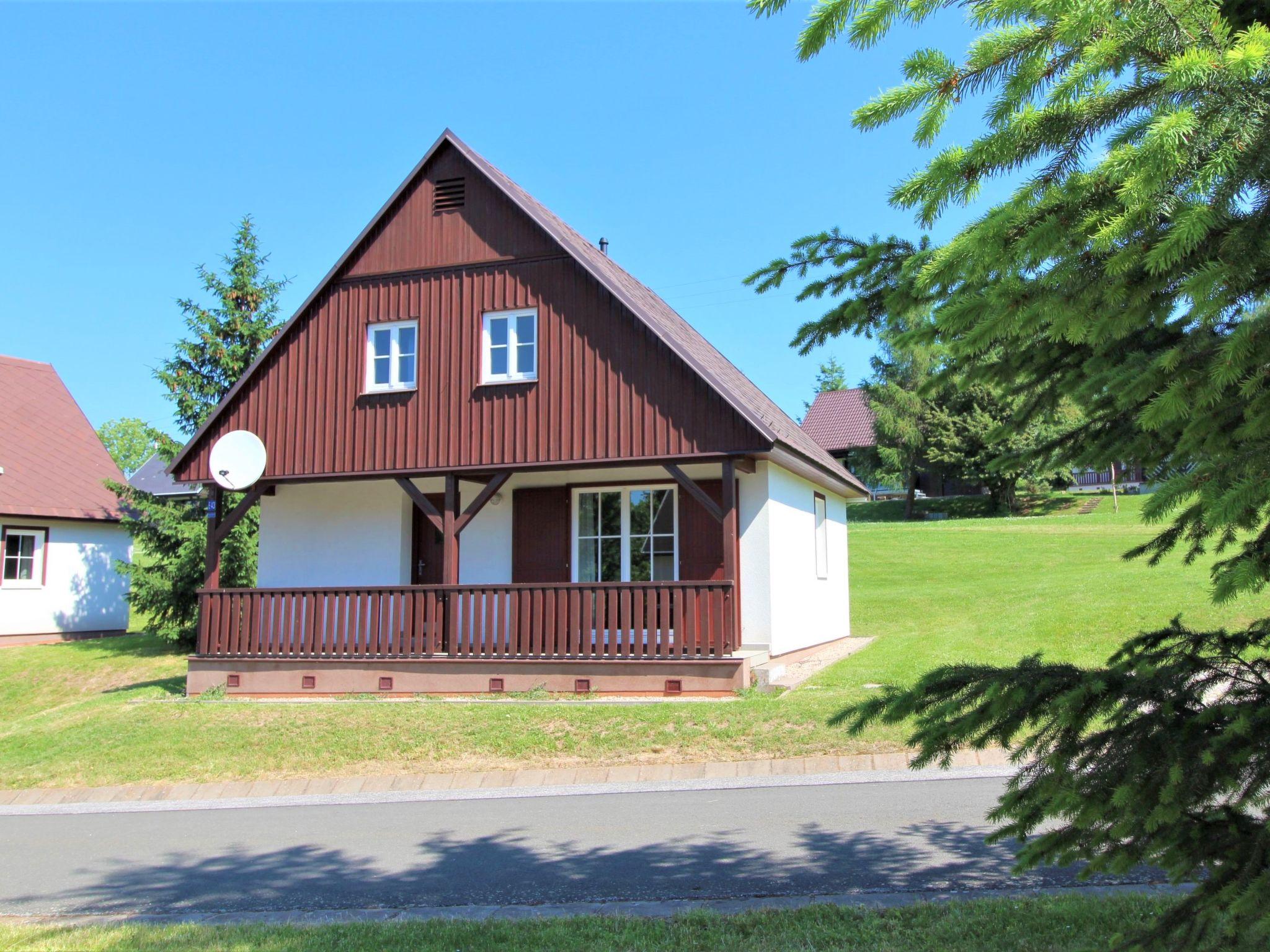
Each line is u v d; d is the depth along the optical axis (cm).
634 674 1296
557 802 934
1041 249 264
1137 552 398
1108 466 444
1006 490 4462
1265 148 234
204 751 1176
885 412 4456
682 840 775
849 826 787
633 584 1321
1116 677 350
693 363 1335
